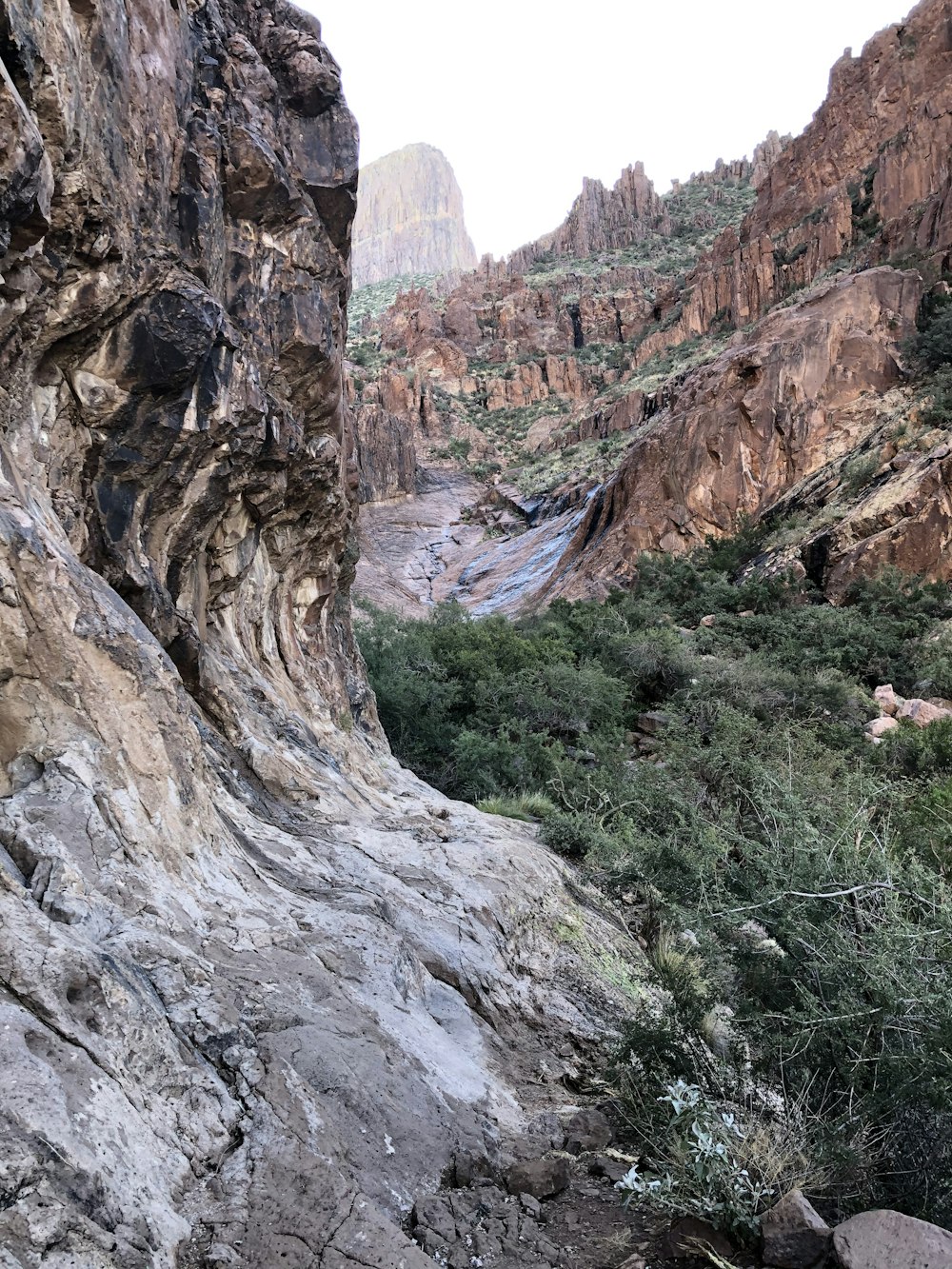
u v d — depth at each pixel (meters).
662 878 5.04
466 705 19.48
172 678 4.92
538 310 110.44
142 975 3.26
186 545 6.47
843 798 6.54
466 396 99.38
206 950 3.77
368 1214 2.72
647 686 22.72
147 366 5.29
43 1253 2.08
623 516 41.41
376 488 68.81
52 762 3.93
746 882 4.16
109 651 4.39
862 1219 2.76
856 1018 3.45
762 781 5.40
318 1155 2.90
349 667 12.15
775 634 26.11
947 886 3.90
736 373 39.25
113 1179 2.38
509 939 6.42
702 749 12.92
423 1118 3.53
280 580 9.57
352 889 5.50
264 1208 2.65
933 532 28.66
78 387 5.17
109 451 5.48
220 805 5.56
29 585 4.14
